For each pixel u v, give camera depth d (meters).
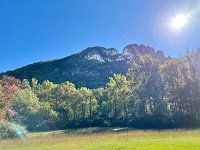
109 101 123.12
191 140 39.56
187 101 99.19
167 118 92.81
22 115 105.69
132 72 113.69
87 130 92.44
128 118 108.25
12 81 121.19
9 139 62.53
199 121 89.12
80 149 36.62
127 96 116.44
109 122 109.75
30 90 132.88
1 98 99.81
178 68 104.19
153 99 105.56
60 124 116.31
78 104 132.00
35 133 87.50
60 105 134.12
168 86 104.56
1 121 71.25
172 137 47.22
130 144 38.25
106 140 47.09
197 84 98.06
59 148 38.91
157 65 108.44
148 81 107.38
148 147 34.81
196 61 102.12
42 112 112.31
